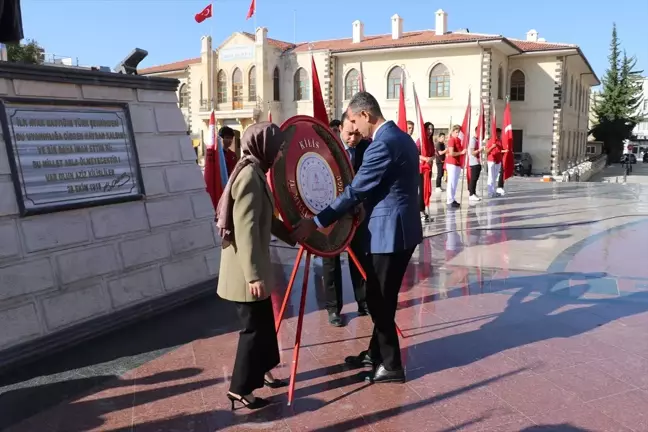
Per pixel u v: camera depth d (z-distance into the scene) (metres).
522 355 4.67
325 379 4.28
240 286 3.65
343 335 5.21
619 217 12.58
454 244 9.47
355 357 4.57
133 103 6.00
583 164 39.06
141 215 5.89
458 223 11.83
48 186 4.98
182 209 6.40
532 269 7.60
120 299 5.54
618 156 61.94
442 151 17.38
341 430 3.53
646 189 20.06
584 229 10.98
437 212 13.66
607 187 21.16
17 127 4.79
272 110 42.19
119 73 5.81
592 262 8.00
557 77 37.34
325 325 5.50
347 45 40.34
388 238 3.99
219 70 44.56
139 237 5.83
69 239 5.11
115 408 3.82
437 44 35.31
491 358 4.62
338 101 40.09
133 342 5.05
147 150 6.10
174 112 6.53
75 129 5.30
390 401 3.91
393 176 3.97
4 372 4.38
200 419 3.68
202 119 45.69
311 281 7.12
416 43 35.88
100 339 5.13
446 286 6.80
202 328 5.43
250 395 3.81
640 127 86.88
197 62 48.94
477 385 4.13
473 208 14.45
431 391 4.05
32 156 4.88
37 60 29.20
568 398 3.91
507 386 4.11
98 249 5.38
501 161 17.55
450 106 36.06
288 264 8.06
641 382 4.14
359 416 3.71
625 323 5.41
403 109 10.07
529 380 4.20
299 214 3.96
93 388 4.12
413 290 6.64
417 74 36.94
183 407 3.84
